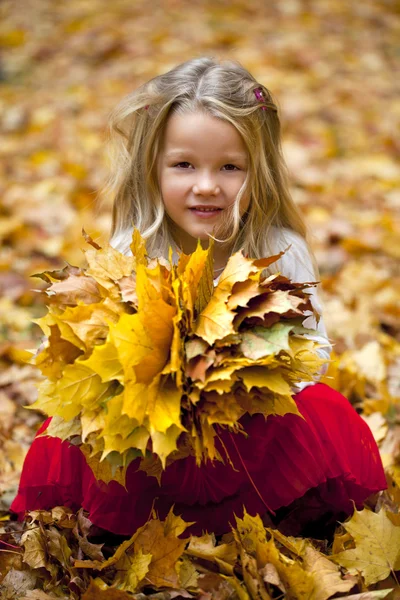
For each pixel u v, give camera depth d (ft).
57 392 4.44
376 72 18.33
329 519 5.40
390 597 4.66
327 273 10.36
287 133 14.60
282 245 5.96
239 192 5.47
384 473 5.63
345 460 5.22
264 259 4.56
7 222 11.05
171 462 4.61
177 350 4.26
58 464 5.20
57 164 13.33
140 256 4.85
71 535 5.12
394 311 9.48
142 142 5.80
